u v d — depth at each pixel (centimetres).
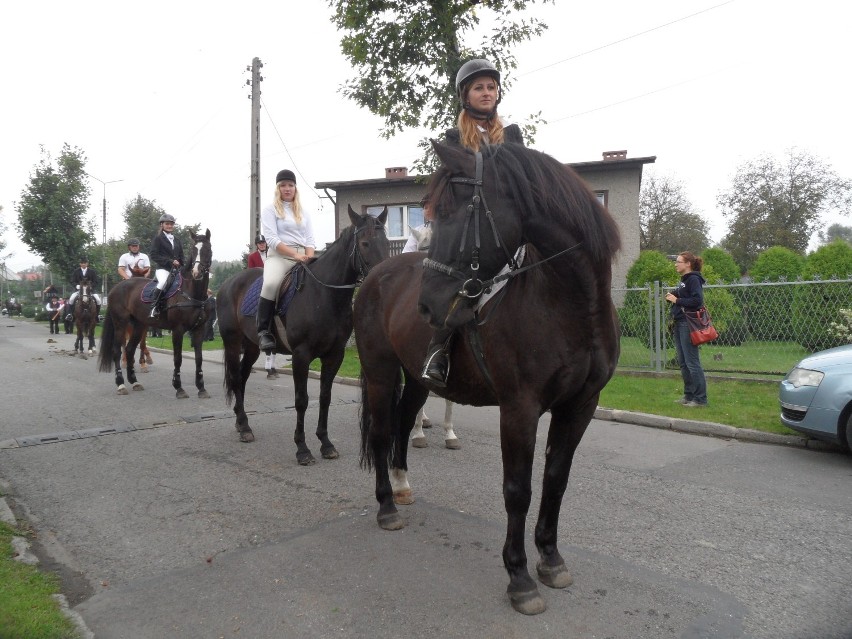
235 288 637
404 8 1021
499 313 266
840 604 279
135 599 295
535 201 252
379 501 381
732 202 3378
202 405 808
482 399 309
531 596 272
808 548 341
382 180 2094
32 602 281
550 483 291
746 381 866
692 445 580
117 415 741
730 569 315
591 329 260
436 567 321
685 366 719
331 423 694
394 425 414
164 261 951
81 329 1549
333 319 530
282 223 576
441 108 1034
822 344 904
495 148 262
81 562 339
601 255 255
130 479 489
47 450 577
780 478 472
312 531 376
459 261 246
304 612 278
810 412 527
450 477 484
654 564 321
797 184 3256
